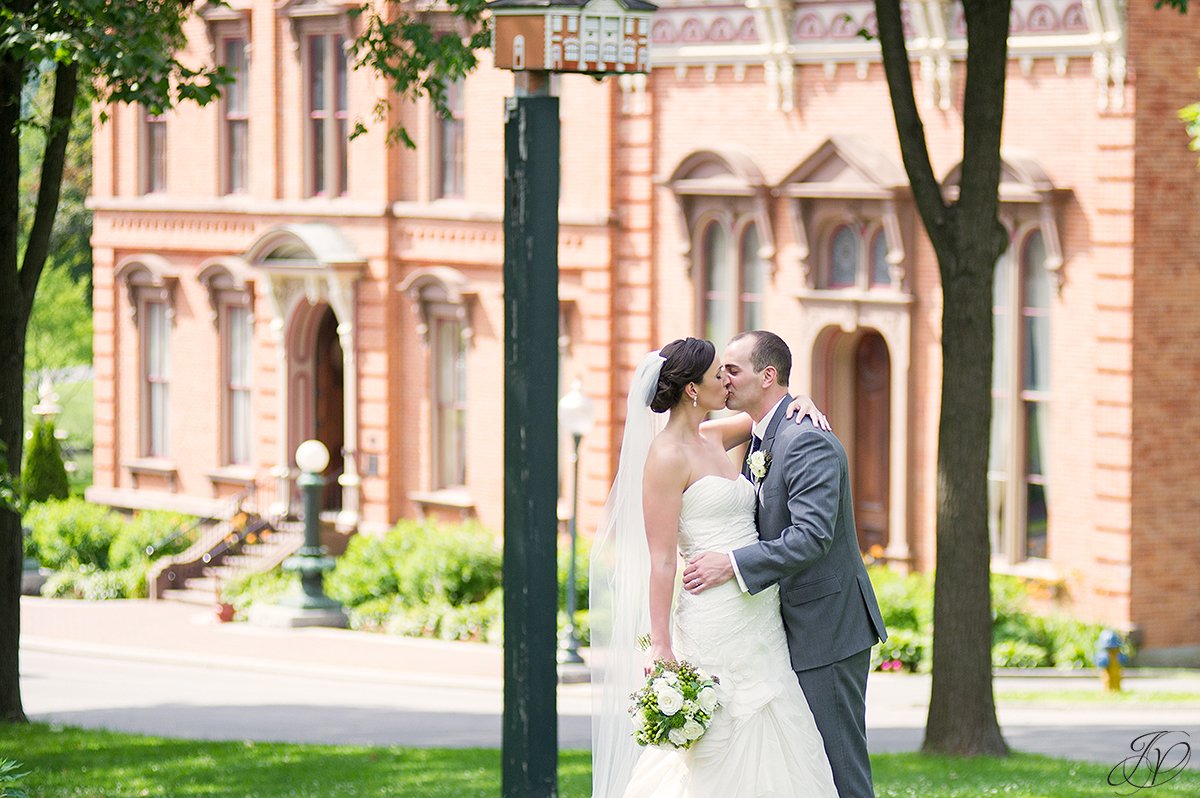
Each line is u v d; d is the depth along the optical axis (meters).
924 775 16.03
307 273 38.00
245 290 39.91
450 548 34.12
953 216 17.86
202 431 41.31
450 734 22.94
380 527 37.84
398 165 37.47
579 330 34.47
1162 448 27.30
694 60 32.19
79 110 21.05
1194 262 27.33
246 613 35.44
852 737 9.33
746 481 9.49
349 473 38.25
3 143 18.61
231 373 40.88
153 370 42.62
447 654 31.12
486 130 35.75
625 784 9.52
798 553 9.00
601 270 33.84
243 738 22.41
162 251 41.78
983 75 17.50
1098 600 27.50
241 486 40.38
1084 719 22.47
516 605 9.08
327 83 38.25
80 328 61.91
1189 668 27.41
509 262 9.04
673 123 32.78
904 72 17.69
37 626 34.84
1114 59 26.70
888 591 28.88
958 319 17.92
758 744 9.16
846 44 29.94
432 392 37.16
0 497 16.88
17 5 16.03
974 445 18.06
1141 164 26.80
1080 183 27.44
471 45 18.94
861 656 9.38
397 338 37.69
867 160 29.19
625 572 9.52
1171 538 27.41
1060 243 27.69
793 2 30.69
